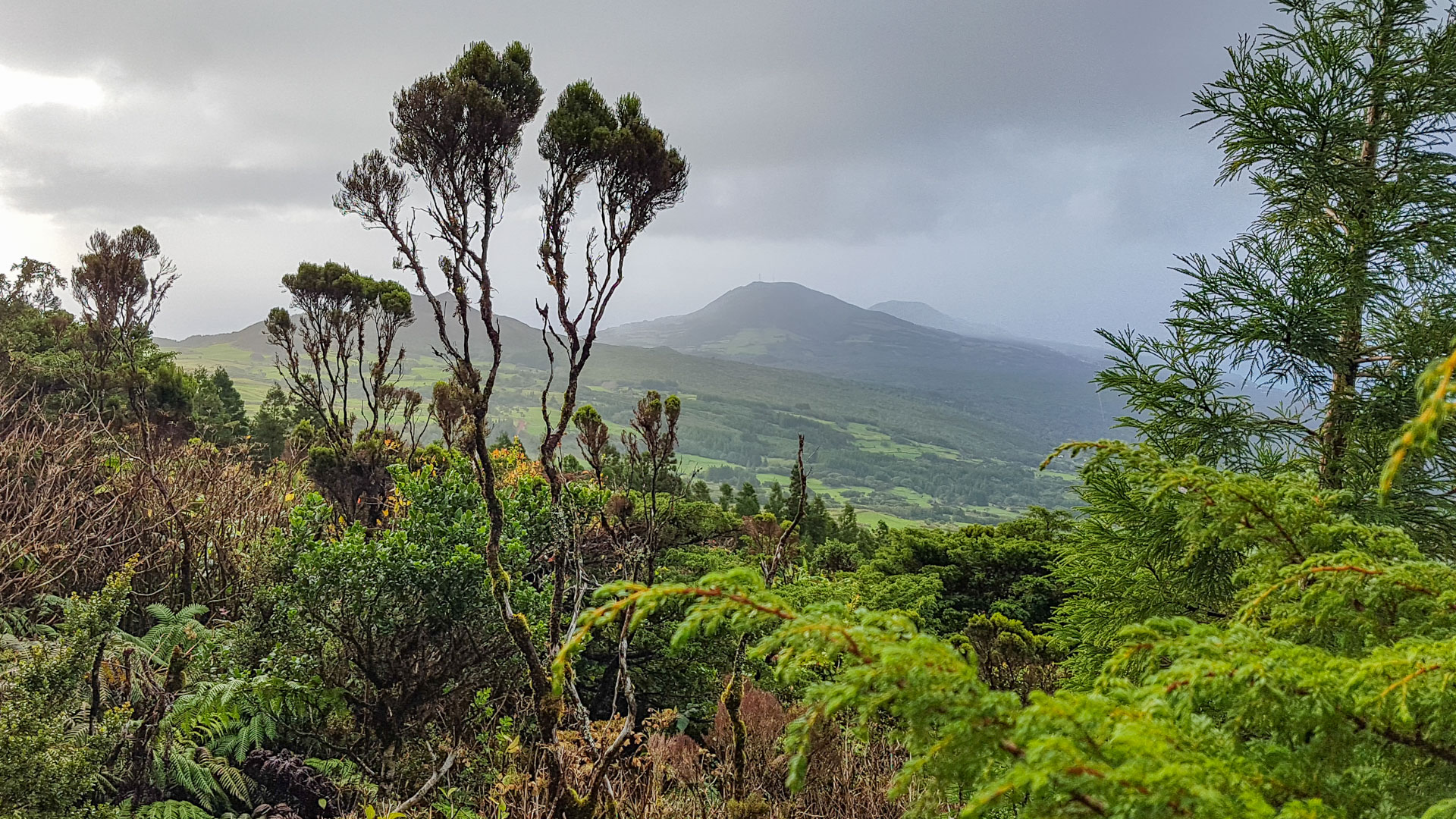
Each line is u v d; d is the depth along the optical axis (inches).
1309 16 179.3
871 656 40.0
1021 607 390.6
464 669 229.6
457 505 252.2
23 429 327.3
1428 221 157.6
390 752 221.1
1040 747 31.4
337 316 453.1
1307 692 41.8
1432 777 41.8
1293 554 59.4
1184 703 41.3
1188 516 64.9
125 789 188.1
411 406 436.1
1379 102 167.3
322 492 387.5
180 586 319.3
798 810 145.9
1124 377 177.6
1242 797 32.2
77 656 176.9
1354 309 159.6
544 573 277.0
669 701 302.7
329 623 223.3
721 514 463.2
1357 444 155.3
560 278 159.9
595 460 187.0
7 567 253.0
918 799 40.8
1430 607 51.5
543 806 150.0
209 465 389.7
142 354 665.0
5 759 149.3
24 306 810.8
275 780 225.3
